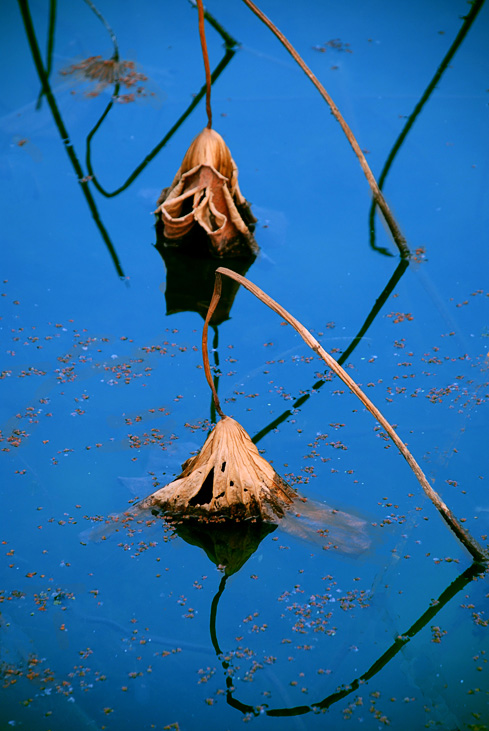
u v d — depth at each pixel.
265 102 5.53
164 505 2.76
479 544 2.66
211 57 5.99
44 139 5.09
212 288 4.01
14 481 2.90
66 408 3.25
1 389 3.33
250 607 2.45
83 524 2.74
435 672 2.25
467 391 3.35
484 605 2.45
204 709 2.13
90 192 4.67
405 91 5.61
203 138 4.04
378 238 4.38
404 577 2.56
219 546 2.66
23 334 3.65
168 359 3.55
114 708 2.13
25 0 5.93
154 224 4.43
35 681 2.20
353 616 2.42
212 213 4.00
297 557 2.63
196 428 3.16
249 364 3.53
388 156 5.01
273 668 2.25
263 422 3.20
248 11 6.57
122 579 2.54
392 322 3.77
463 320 3.76
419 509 2.82
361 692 2.18
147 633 2.36
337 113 4.57
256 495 2.72
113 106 5.41
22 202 4.59
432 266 4.14
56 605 2.44
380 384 3.41
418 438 3.13
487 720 2.10
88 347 3.59
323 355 2.65
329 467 2.99
